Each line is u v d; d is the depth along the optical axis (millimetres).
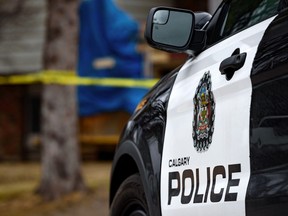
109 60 15102
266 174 2709
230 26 3443
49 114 9766
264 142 2734
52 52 9734
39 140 16047
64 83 9750
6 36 16203
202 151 3223
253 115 2826
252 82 2865
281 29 2789
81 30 15289
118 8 15336
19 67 16156
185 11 3688
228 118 3010
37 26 15922
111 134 15219
